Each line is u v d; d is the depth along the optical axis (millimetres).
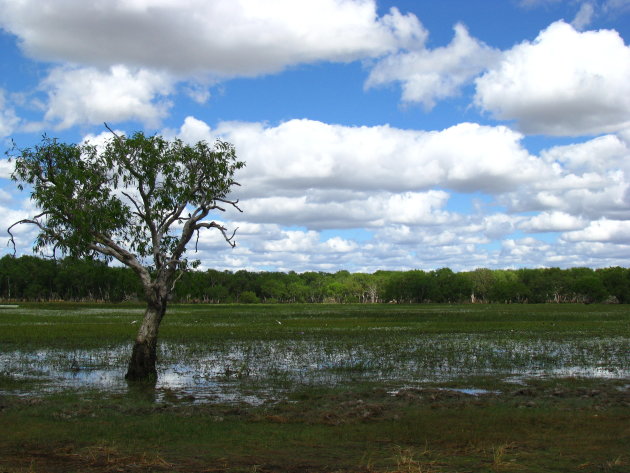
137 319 65750
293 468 10820
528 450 11898
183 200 23266
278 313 91750
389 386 20828
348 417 15273
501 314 83188
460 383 21391
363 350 32438
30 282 158125
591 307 125625
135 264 23188
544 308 118438
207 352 31844
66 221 22594
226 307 134125
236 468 10836
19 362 27781
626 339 38438
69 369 25609
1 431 13852
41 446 12492
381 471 10562
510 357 29000
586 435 13125
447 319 67875
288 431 13812
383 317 74562
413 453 11766
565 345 34625
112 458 11539
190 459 11445
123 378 23047
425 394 18734
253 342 37344
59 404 17422
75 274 146125
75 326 52375
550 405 16953
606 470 10438
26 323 57500
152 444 12641
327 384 21375
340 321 63938
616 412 15742
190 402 18000
